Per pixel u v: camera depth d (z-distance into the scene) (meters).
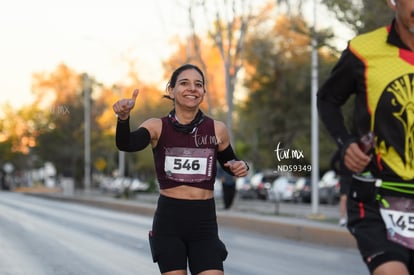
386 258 6.90
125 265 19.95
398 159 7.10
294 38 67.75
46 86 48.88
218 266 8.99
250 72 80.06
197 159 9.15
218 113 82.50
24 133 129.50
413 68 7.08
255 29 69.56
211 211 9.17
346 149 6.98
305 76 73.81
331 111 7.45
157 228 9.12
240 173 9.16
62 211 50.91
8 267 19.36
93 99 71.06
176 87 9.28
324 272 18.84
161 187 9.19
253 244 26.55
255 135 86.88
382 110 7.12
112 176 123.44
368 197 7.18
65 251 23.42
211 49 59.66
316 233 27.17
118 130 8.57
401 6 6.91
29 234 29.75
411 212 7.07
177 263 8.96
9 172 134.38
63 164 116.75
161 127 9.16
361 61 7.24
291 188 69.62
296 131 77.06
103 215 46.53
